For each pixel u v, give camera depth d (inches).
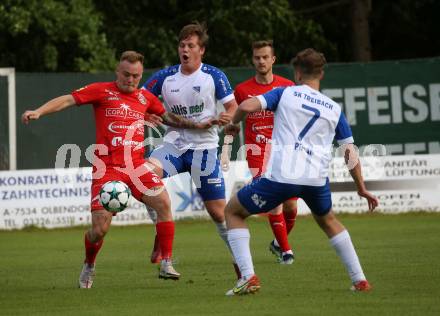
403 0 4062.5
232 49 3535.9
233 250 1134.4
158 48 3464.6
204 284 1301.7
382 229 2164.1
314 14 4069.9
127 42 3469.5
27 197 2397.9
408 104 2544.3
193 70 1427.2
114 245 1963.6
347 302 1085.1
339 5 3976.4
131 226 2453.2
